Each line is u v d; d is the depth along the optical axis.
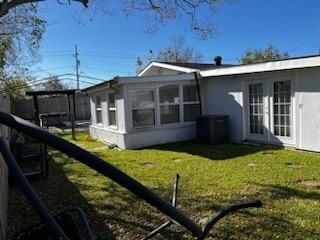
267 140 9.82
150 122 10.98
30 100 22.86
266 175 6.21
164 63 14.56
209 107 11.77
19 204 5.00
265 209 4.40
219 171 6.70
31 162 7.59
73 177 6.75
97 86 12.24
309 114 8.43
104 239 3.77
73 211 1.67
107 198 5.24
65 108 24.38
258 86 9.96
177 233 3.77
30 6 8.84
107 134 12.32
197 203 4.78
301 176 6.05
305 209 4.36
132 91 10.64
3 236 2.98
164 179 6.26
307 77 8.40
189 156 8.55
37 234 1.45
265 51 36.38
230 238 3.60
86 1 6.04
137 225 4.12
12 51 13.06
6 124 0.87
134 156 9.02
